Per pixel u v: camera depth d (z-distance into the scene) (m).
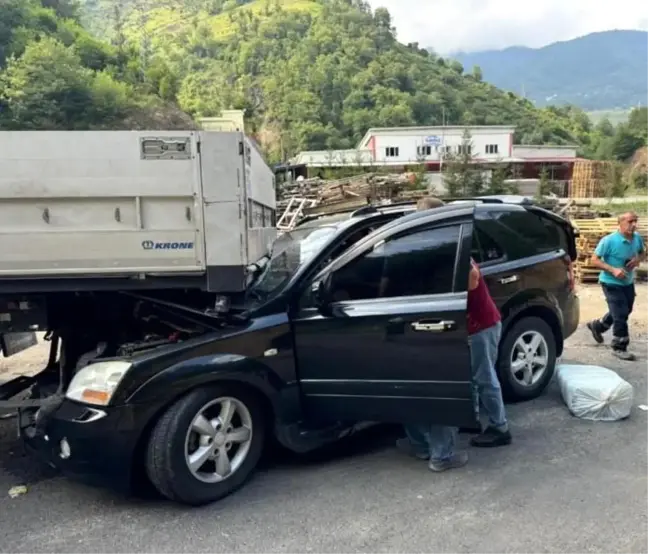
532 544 3.26
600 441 4.69
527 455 4.45
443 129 62.78
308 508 3.73
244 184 3.79
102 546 3.36
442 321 3.79
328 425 4.35
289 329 4.12
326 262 4.40
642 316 9.77
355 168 45.47
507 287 5.44
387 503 3.77
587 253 13.15
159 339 4.07
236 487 3.96
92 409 3.65
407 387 3.92
